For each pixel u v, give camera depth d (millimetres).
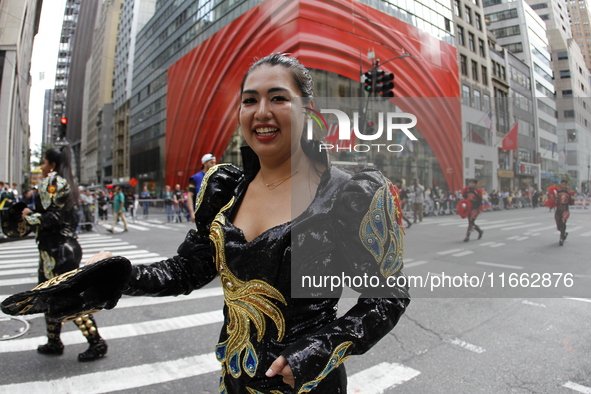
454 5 17562
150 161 47031
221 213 1115
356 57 21641
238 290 999
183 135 36156
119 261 1010
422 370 2707
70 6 18578
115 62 66688
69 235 2994
